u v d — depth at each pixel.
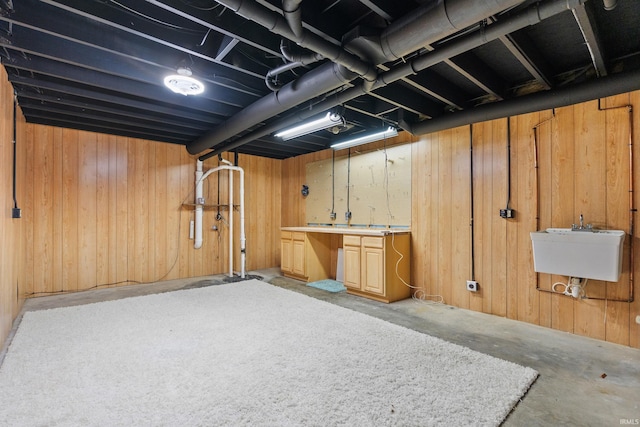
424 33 1.86
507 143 3.36
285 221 6.66
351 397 1.84
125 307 3.59
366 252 4.13
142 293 4.36
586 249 2.61
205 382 1.99
